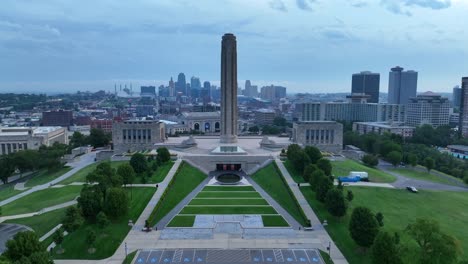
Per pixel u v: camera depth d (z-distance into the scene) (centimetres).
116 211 11119
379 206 13150
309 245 10244
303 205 13212
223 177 17850
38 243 8350
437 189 15750
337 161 19988
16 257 8044
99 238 10438
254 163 19262
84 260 9388
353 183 16088
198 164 19100
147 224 11269
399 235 10119
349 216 12100
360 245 9488
